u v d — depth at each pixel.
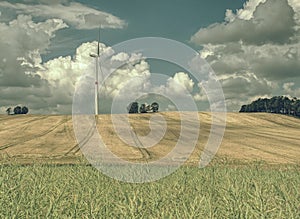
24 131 68.06
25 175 18.06
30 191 13.93
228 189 13.95
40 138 61.75
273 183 17.06
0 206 11.01
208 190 15.31
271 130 85.50
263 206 10.86
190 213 10.41
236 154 52.38
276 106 176.12
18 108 182.12
